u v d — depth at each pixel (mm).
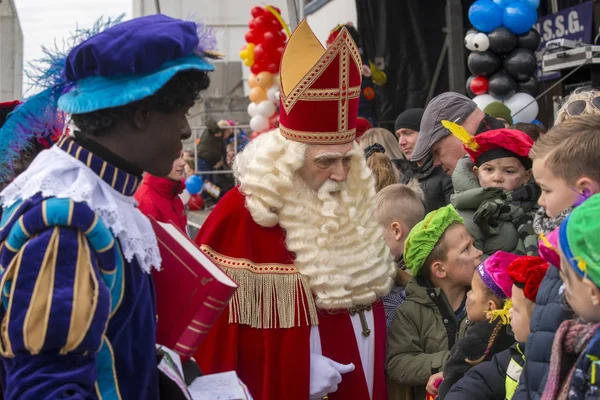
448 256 2715
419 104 7453
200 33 1736
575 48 5199
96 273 1482
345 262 2598
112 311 1557
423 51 7406
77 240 1477
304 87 2533
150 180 3801
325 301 2549
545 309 1828
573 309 1660
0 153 1758
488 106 4730
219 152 8562
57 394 1409
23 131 1750
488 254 2871
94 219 1503
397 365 2707
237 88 10273
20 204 1508
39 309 1411
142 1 7699
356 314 2652
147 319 1673
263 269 2584
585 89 2814
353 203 2672
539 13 6902
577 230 1553
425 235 2748
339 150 2584
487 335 2371
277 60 7215
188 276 1869
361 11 7418
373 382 2676
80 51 1602
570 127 1968
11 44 4637
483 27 5273
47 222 1459
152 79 1591
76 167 1581
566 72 5742
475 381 2244
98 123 1611
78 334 1427
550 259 1729
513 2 5230
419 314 2748
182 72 1659
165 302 1871
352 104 2584
